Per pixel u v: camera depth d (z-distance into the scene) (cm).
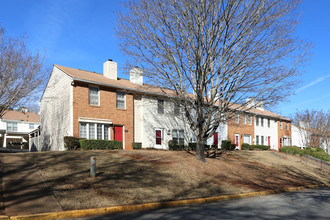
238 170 1706
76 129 2011
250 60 1495
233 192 1166
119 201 860
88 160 1381
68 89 2095
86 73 2453
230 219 702
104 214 763
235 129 3469
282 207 909
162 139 2592
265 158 2541
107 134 2203
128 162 1442
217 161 1852
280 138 4416
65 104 2133
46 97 2633
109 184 1026
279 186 1488
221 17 1461
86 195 879
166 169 1388
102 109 2169
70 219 699
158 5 1498
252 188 1302
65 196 849
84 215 739
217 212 798
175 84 1630
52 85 2453
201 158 1702
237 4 1451
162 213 781
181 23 1519
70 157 1430
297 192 1402
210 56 1528
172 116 2698
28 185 922
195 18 1488
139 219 699
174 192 1047
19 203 759
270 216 752
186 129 2811
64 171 1130
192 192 1082
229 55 1543
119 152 1762
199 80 1570
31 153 1528
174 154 1869
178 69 1602
